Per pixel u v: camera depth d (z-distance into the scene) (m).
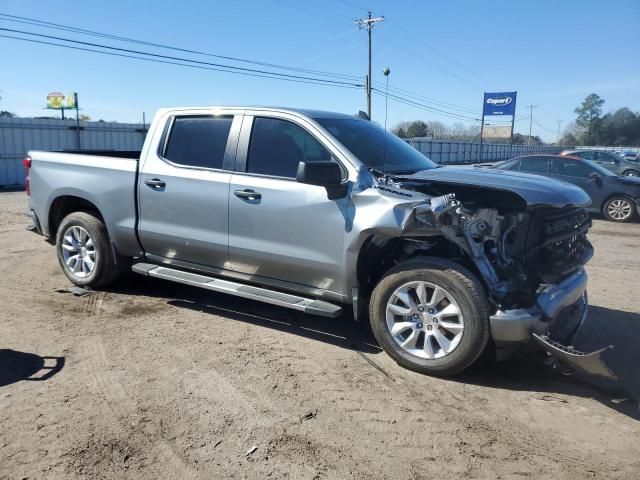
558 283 4.21
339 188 4.24
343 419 3.46
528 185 4.30
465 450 3.16
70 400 3.61
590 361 3.56
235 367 4.16
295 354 4.44
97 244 5.78
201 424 3.36
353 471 2.94
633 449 3.22
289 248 4.55
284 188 4.55
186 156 5.22
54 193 6.00
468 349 3.88
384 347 4.27
